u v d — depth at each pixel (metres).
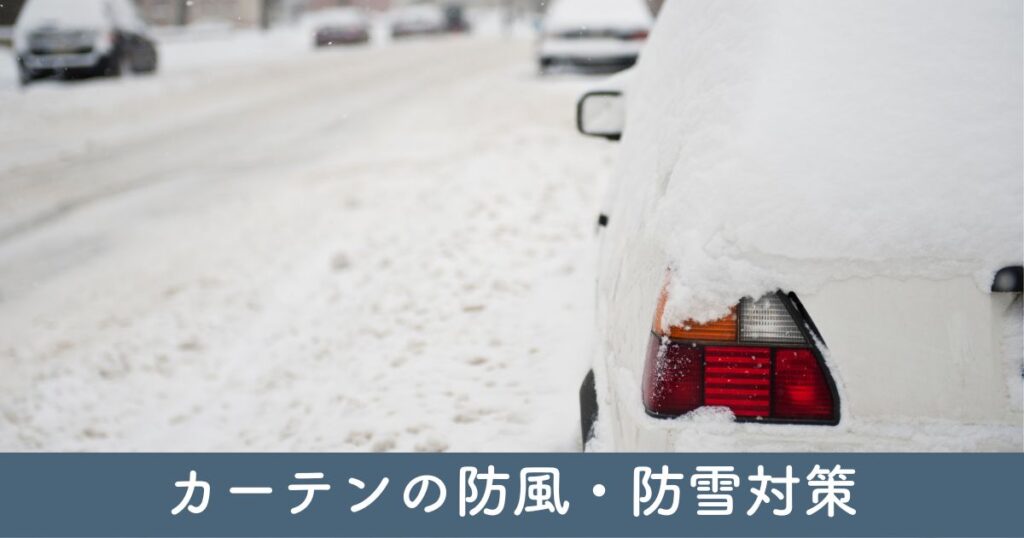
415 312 6.54
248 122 18.70
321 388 5.71
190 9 55.25
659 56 4.03
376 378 5.57
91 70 25.59
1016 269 2.39
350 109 19.94
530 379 5.26
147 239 10.08
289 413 5.48
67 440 5.55
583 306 6.22
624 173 3.97
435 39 53.28
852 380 2.44
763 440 2.48
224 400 5.88
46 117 19.78
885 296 2.43
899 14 2.72
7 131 18.02
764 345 2.50
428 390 5.27
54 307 8.02
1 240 10.32
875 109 2.58
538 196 9.33
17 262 9.45
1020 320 2.41
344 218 9.80
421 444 4.56
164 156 15.15
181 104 21.83
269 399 5.76
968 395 2.41
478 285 6.86
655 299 2.67
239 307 7.53
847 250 2.45
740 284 2.50
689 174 2.71
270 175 13.08
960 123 2.53
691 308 2.54
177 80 26.86
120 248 9.80
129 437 5.53
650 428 2.56
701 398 2.53
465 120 16.33
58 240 10.23
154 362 6.59
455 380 5.36
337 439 4.88
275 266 8.48
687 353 2.54
